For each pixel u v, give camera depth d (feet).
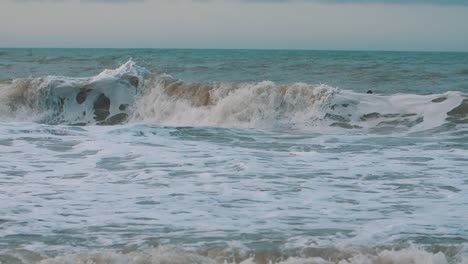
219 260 26.78
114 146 54.34
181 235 29.94
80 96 88.07
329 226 31.63
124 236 29.78
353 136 64.69
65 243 28.60
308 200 37.29
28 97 88.17
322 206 35.96
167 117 84.53
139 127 64.08
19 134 58.65
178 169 45.75
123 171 45.01
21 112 87.71
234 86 82.69
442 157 51.80
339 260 26.71
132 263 25.88
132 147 54.13
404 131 70.44
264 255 27.27
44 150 52.37
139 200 36.83
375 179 43.24
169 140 58.85
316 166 47.44
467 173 45.37
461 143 60.13
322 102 76.74
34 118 87.20
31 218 32.71
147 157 50.06
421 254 26.76
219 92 82.69
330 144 58.75
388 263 26.27
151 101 86.33
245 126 77.10
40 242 28.68
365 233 30.22
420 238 29.35
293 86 78.95
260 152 53.47
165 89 86.53
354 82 122.62
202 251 27.61
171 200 36.91
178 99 85.10
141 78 88.53
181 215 33.68
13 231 30.35
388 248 27.86
